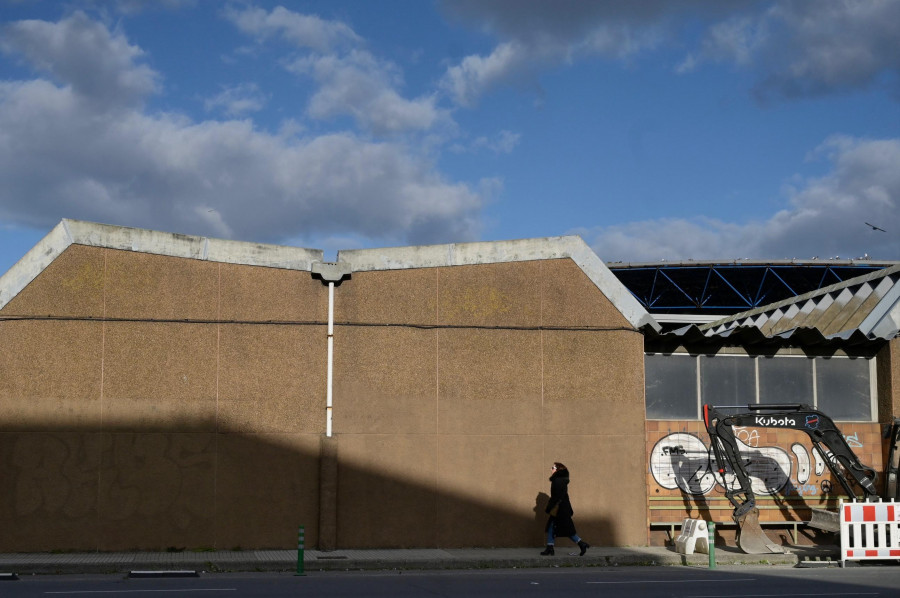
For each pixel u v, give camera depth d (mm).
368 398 20328
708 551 19312
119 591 14156
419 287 20781
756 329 20953
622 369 21141
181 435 19375
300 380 20109
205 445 19469
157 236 19688
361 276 20625
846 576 16953
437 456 20406
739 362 22078
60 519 18625
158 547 19000
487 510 20422
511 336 20922
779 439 21609
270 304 20156
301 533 17156
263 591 14281
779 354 22172
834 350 22344
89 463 18859
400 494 20203
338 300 20516
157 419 19297
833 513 20078
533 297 21078
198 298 19781
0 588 14586
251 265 20125
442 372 20625
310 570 17719
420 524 20188
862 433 21859
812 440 20234
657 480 21141
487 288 20969
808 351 22266
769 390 22062
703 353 21953
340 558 18266
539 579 16406
